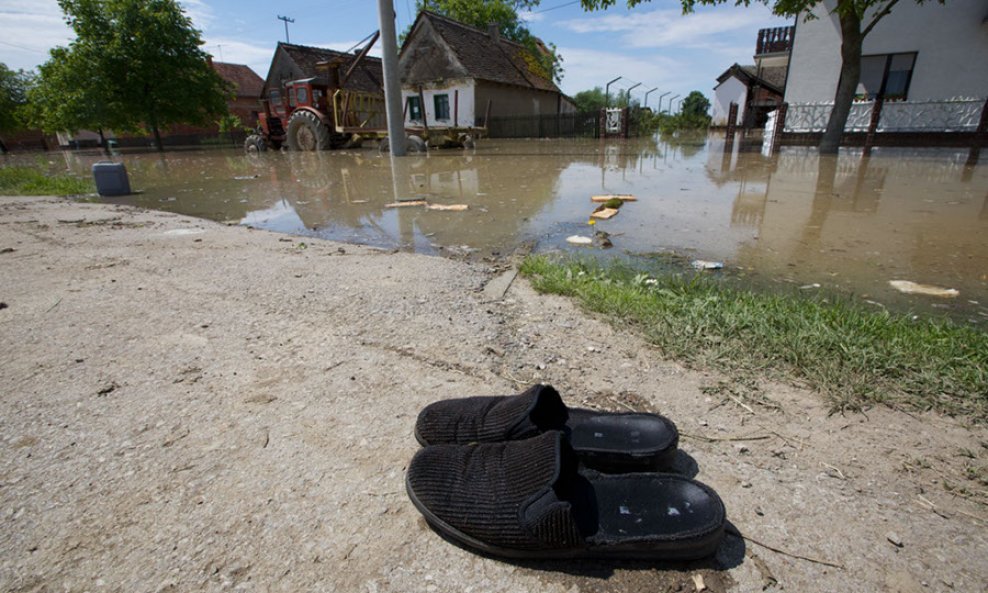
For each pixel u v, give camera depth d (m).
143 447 1.38
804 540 1.08
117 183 6.87
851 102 10.07
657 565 1.03
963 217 4.25
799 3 9.38
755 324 1.98
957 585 0.98
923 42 11.40
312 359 1.86
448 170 8.86
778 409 1.53
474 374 1.75
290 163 11.36
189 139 32.66
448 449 1.23
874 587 0.97
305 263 3.10
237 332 2.10
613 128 20.83
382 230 4.20
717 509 1.05
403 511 1.17
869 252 3.26
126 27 20.58
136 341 2.02
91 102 20.56
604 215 4.48
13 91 36.53
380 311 2.30
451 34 20.48
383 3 10.77
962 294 2.51
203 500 1.19
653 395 1.62
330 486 1.24
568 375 1.75
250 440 1.41
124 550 1.06
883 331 1.90
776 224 4.09
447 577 1.01
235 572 1.01
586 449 1.24
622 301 2.28
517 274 2.87
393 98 11.48
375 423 1.48
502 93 22.08
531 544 1.00
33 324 2.19
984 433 1.40
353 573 1.01
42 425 1.47
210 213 5.26
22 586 0.97
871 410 1.51
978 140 10.52
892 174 7.11
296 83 14.55
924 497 1.20
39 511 1.16
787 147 12.90
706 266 2.99
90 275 2.91
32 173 10.02
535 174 8.02
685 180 6.96
